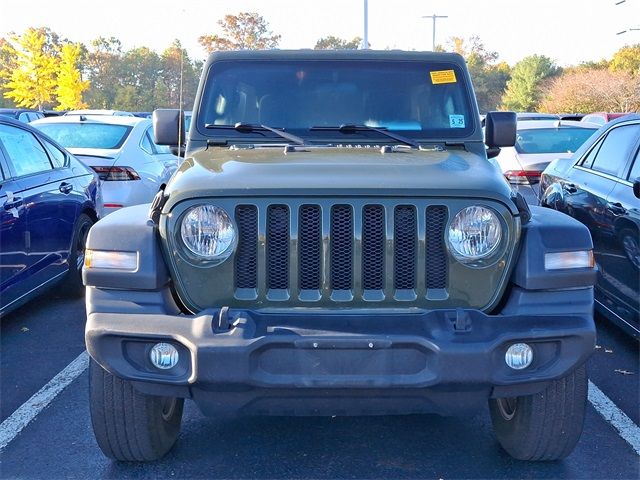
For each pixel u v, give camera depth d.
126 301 3.26
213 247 3.27
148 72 45.66
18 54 64.88
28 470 3.74
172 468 3.76
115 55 66.88
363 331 3.10
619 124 6.05
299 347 3.07
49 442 4.05
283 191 3.25
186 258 3.29
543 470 3.75
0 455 3.90
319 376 3.09
